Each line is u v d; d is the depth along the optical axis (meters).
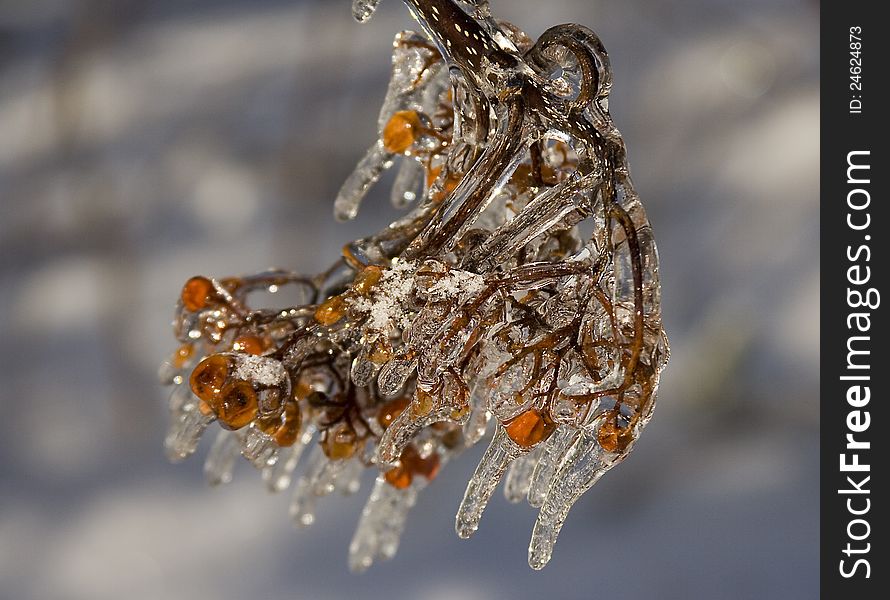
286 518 1.63
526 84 0.63
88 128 2.35
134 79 2.46
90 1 2.50
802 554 1.48
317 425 0.67
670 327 1.91
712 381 1.79
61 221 2.17
